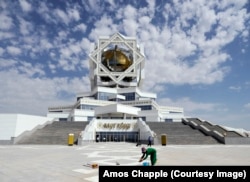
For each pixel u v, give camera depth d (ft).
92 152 70.44
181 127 140.97
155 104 219.20
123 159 51.80
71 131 130.31
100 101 218.38
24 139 116.67
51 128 135.03
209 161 48.01
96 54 277.03
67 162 46.96
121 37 282.97
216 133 119.44
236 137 112.88
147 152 33.86
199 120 157.89
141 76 293.02
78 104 215.10
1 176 32.27
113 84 271.28
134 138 140.36
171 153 65.82
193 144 111.96
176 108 239.09
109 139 141.08
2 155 61.21
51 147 93.09
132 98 239.09
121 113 175.11
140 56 281.33
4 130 118.11
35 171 36.24
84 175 32.83
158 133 128.36
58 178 30.73
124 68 283.18
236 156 57.72
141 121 138.72
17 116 121.80
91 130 133.90
